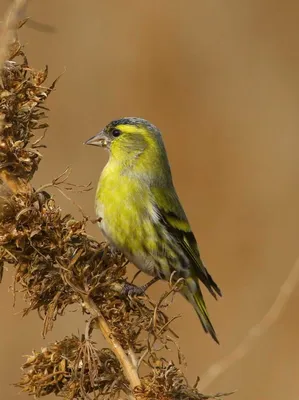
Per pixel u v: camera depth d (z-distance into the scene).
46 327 7.67
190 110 21.84
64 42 21.91
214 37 23.11
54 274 7.64
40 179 19.62
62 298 7.76
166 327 7.83
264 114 22.56
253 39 23.56
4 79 7.70
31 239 7.59
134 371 7.62
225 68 22.83
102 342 10.94
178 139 21.39
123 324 7.81
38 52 21.67
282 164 21.72
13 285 7.64
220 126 21.83
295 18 23.83
